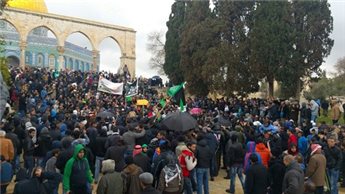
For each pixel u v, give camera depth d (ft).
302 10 121.80
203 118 70.79
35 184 29.48
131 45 225.76
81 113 73.46
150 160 39.63
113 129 52.70
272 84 126.93
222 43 130.62
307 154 46.98
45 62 255.50
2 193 35.29
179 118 46.75
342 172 53.21
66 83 130.93
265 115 89.40
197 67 138.82
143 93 137.90
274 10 122.01
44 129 45.73
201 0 144.25
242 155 45.55
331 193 44.42
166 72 170.09
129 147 44.47
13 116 61.98
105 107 94.53
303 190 31.19
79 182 33.19
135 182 31.12
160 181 31.89
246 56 127.03
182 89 69.87
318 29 120.06
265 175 34.83
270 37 119.55
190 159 37.52
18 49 241.76
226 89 128.47
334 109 90.27
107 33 218.59
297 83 121.29
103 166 30.45
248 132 54.95
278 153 44.09
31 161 44.93
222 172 59.82
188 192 37.73
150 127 54.03
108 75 154.51
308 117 88.38
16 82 111.75
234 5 133.28
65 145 37.99
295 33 118.52
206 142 41.32
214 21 135.74
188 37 141.59
